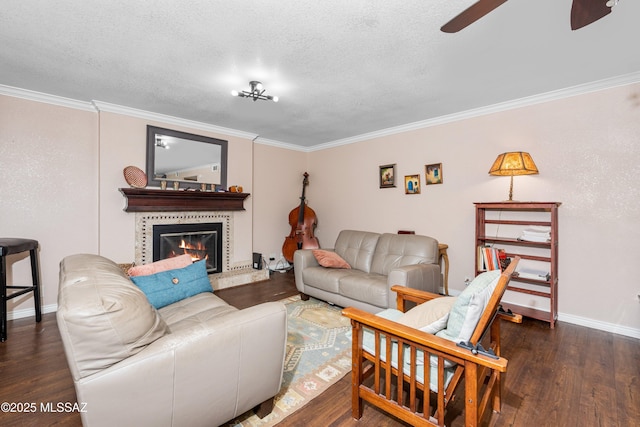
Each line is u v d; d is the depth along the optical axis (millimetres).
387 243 3158
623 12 1589
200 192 3619
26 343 2232
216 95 2824
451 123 3441
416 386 1305
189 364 1129
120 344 995
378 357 1386
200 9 1581
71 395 1631
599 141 2525
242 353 1282
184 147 3666
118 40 1885
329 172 4938
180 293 2082
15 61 2160
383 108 3199
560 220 2730
